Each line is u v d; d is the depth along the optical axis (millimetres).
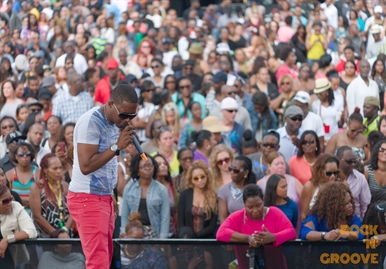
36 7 18766
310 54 15047
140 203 7324
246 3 19641
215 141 9250
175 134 10555
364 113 9695
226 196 7363
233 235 6082
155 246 6125
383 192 7059
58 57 15039
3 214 6270
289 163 8234
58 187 7094
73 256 6102
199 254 6125
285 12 17219
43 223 6977
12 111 11859
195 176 7301
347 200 6273
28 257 6133
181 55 15672
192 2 19766
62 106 11000
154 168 7461
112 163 5270
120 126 5066
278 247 6078
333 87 11156
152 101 11047
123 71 14000
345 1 15984
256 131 10656
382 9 15109
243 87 12281
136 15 17266
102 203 5227
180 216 7371
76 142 5098
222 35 16656
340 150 7352
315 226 6293
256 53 15555
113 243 6105
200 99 11391
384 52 13078
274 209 6332
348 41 14281
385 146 7480
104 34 17078
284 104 11211
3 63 13883
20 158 7559
